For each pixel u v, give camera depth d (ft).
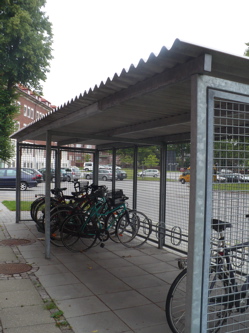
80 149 26.76
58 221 19.49
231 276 9.37
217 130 14.46
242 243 9.60
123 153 23.58
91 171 27.50
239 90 7.88
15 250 18.85
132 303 11.94
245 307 9.57
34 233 23.38
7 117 49.34
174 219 18.44
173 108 12.36
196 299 7.50
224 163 9.70
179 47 6.56
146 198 21.02
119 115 13.97
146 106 12.00
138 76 8.32
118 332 9.86
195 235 7.41
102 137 18.11
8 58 53.01
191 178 7.48
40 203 23.18
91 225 19.26
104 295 12.63
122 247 20.03
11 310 11.12
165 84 7.92
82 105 11.99
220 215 8.90
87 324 10.30
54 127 16.17
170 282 14.15
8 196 51.06
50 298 12.21
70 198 21.08
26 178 43.60
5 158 48.29
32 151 27.43
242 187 9.00
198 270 7.47
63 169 26.86
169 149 19.07
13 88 54.85
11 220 28.35
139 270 15.70
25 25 52.24
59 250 19.03
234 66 7.43
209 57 6.84
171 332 9.90
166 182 19.26
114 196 20.27
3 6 51.98
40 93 59.21
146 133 18.24
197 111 7.31
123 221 20.47
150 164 20.59
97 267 16.08
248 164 9.30
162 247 19.81
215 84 7.53
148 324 10.39
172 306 9.29
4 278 14.21
